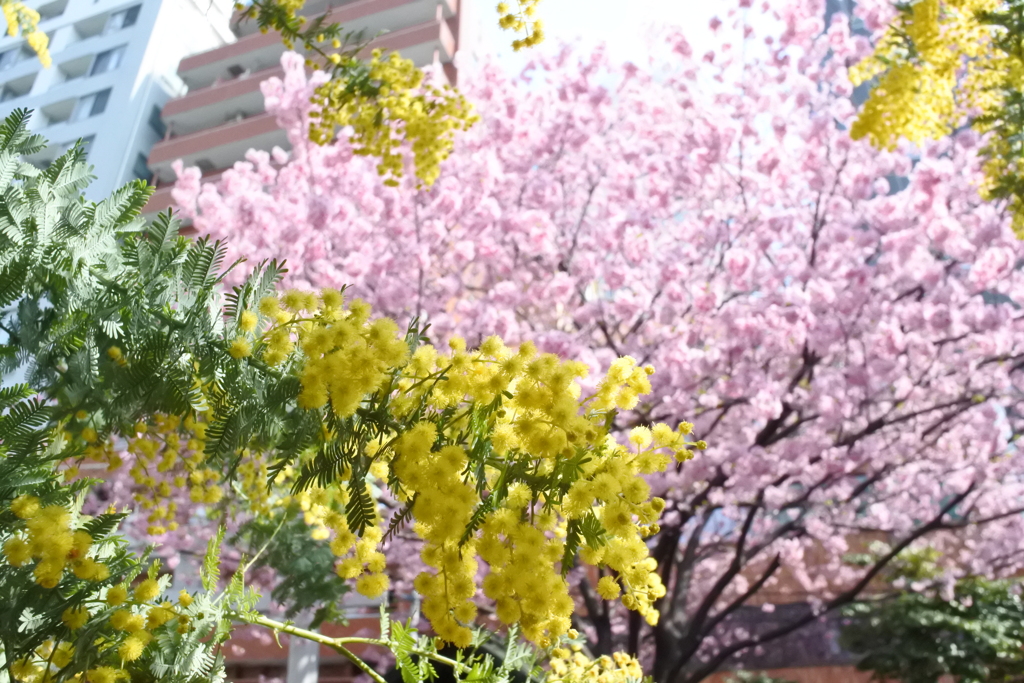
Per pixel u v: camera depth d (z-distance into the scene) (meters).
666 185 10.43
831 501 9.56
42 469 1.59
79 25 28.45
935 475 10.00
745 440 9.03
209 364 1.72
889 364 8.79
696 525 10.23
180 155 24.08
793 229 9.73
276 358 1.61
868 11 10.03
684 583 10.05
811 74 10.70
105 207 1.89
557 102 11.23
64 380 1.77
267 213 9.62
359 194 10.66
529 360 1.41
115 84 26.05
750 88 10.85
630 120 11.29
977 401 9.40
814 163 9.83
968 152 9.65
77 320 1.78
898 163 9.95
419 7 23.75
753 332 8.86
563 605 1.33
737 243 10.25
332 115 3.89
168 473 2.52
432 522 1.30
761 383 8.84
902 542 9.69
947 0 4.87
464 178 10.55
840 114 9.98
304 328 1.57
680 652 9.36
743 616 14.07
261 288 1.80
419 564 8.70
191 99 25.39
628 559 1.32
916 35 5.00
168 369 1.75
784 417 9.41
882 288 9.34
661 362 9.02
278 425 1.64
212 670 1.68
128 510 1.76
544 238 9.69
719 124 9.98
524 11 3.33
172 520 2.45
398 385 1.51
